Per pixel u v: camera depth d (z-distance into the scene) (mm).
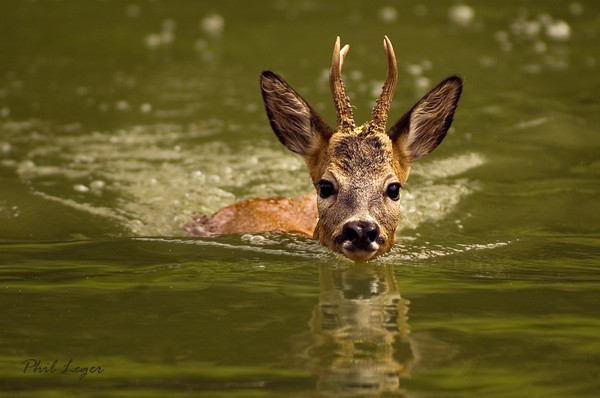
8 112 18172
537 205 13469
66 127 17281
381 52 21984
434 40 23078
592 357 7633
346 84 19453
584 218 12906
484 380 7160
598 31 24125
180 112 18078
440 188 14141
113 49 22672
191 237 11914
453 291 9555
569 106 18438
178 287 9617
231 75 20422
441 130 11891
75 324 8461
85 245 11555
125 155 15781
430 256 11086
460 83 11773
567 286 9742
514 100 18797
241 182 14805
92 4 26844
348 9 26281
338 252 10875
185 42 23125
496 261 10898
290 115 11781
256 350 7785
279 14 25812
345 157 10945
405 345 7910
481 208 13406
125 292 9430
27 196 13633
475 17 25422
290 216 12773
